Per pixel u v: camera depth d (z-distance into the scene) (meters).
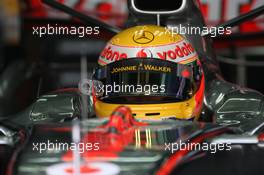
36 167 10.68
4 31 28.38
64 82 26.77
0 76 26.06
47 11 27.91
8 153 11.66
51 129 12.44
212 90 16.47
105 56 14.38
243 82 27.84
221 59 28.25
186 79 14.02
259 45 27.86
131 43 14.16
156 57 13.95
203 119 15.95
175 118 13.67
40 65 27.45
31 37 28.20
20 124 14.95
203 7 27.25
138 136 11.85
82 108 15.43
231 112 15.27
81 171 10.45
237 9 27.22
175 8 16.66
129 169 10.55
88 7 27.67
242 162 10.97
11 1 28.42
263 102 15.45
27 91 25.77
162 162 10.84
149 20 16.64
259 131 14.26
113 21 27.55
